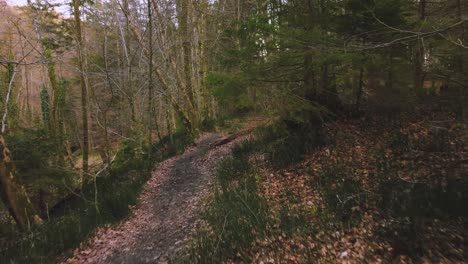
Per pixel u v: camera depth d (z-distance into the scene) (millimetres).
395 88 7168
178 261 4520
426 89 8492
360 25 6293
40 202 10547
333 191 5227
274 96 6695
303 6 7090
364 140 6918
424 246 3365
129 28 13617
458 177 4363
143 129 15703
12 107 12641
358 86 7805
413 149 5848
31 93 23125
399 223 3855
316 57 5973
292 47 6125
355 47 4527
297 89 7383
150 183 9734
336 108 8016
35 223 7930
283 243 4270
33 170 9930
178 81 14586
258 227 4746
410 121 7234
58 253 5930
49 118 16125
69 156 16172
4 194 7664
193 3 14914
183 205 7203
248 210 5312
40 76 21906
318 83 7402
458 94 7023
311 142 7539
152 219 6863
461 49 5812
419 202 4047
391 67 6445
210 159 10500
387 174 5223
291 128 8289
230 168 8234
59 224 7352
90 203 8805
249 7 13953
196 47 16438
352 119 7957
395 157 5781
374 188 4930
